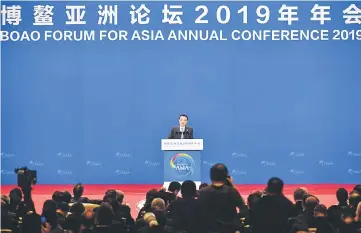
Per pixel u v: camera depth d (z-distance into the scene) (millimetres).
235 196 9969
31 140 23141
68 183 23109
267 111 23031
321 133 23016
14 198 12406
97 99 23094
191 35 23000
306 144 23031
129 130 23109
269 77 23031
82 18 23016
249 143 23078
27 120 23141
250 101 23062
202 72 23031
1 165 23094
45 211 9773
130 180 23141
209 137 23062
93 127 23109
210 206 9969
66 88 23109
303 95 23031
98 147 23141
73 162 23141
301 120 23016
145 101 23094
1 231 10961
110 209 10086
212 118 23031
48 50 23062
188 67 23031
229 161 23094
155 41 23016
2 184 23094
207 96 23031
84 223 10438
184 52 23031
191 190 10367
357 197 11781
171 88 23078
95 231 10031
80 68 23094
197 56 23031
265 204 10031
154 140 23109
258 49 23000
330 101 23016
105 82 23109
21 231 11148
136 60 23094
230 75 23016
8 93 23109
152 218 10016
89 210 11164
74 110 23109
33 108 23109
